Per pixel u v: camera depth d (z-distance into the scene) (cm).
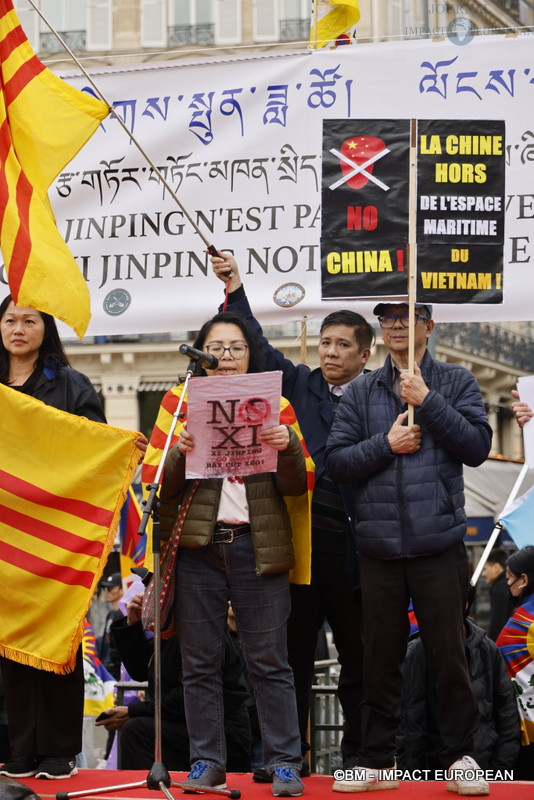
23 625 646
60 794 555
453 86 769
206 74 795
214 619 583
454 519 585
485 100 767
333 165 692
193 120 793
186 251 786
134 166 796
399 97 774
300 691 653
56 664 635
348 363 684
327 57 782
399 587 587
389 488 588
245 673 773
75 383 680
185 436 571
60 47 2427
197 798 563
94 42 2423
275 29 2377
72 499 661
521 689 718
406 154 688
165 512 602
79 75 805
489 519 1645
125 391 2519
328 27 873
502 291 670
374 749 582
